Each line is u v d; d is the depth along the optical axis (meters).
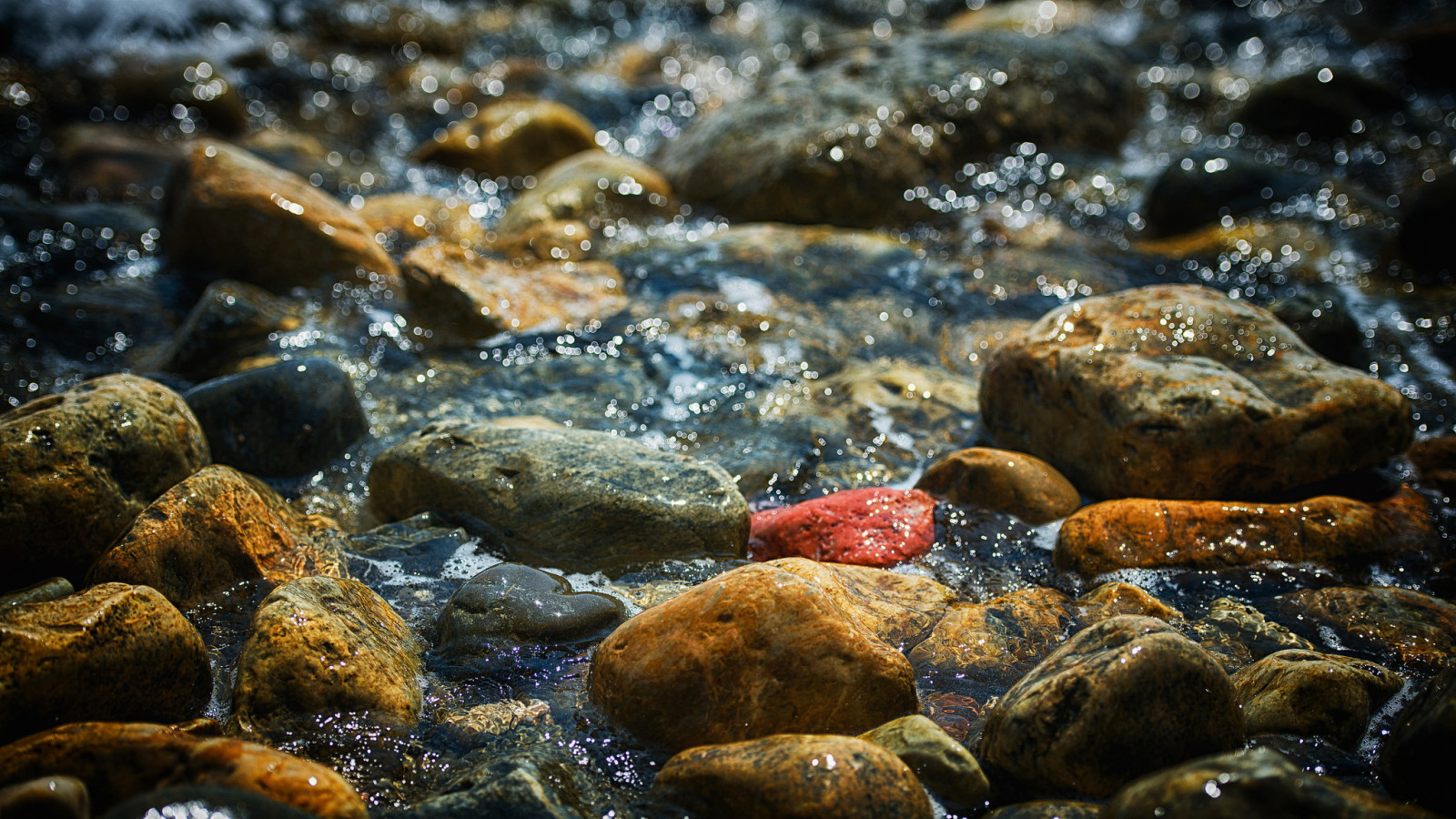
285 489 1.39
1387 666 1.26
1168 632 1.20
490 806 1.16
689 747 1.21
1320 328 1.49
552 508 1.33
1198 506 1.33
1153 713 1.18
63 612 1.20
